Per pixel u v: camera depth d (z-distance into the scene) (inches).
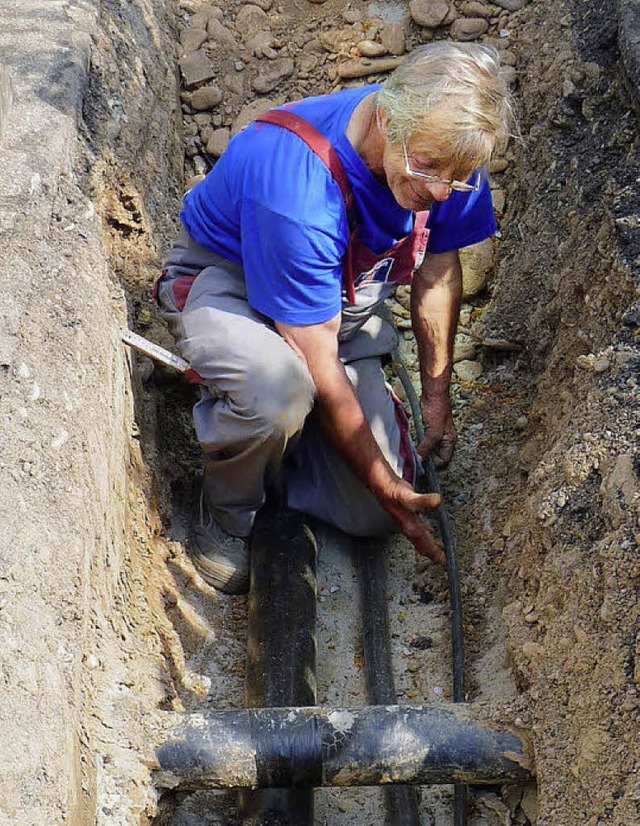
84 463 82.7
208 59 147.7
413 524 97.9
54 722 67.1
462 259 128.5
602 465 85.9
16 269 87.5
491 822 84.3
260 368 91.7
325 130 86.9
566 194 116.1
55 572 73.9
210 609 101.2
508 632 89.3
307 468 105.3
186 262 100.9
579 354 103.8
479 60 79.4
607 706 73.6
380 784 79.3
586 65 119.6
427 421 109.3
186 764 77.8
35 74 108.7
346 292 95.0
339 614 102.1
